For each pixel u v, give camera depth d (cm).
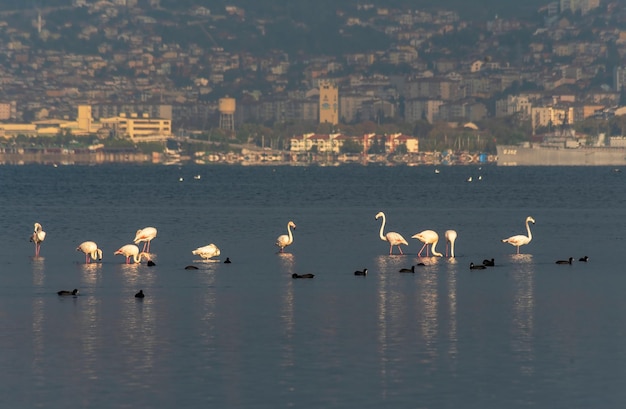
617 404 4134
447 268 7750
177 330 5338
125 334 5238
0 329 5353
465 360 4741
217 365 4653
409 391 4284
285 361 4719
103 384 4372
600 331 5334
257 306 6009
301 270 7638
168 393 4256
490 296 6356
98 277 7212
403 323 5516
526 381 4419
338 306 6012
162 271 7556
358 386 4344
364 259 8412
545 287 6744
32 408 4084
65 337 5172
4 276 7262
